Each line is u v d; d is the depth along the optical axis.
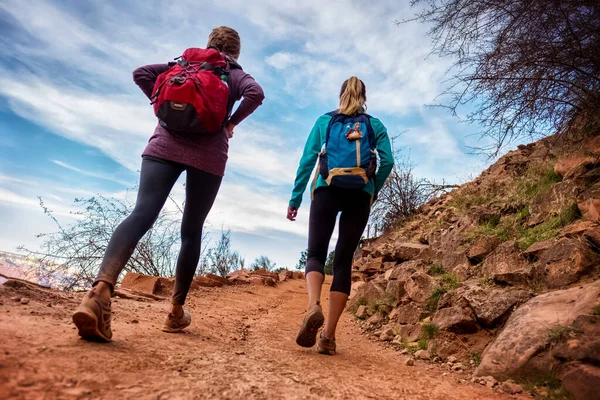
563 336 2.65
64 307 2.94
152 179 2.64
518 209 5.74
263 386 2.06
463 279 4.75
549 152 6.38
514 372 2.72
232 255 12.93
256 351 2.95
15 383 1.50
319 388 2.19
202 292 6.75
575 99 4.89
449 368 3.27
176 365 2.15
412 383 2.60
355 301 6.09
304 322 3.04
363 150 3.15
